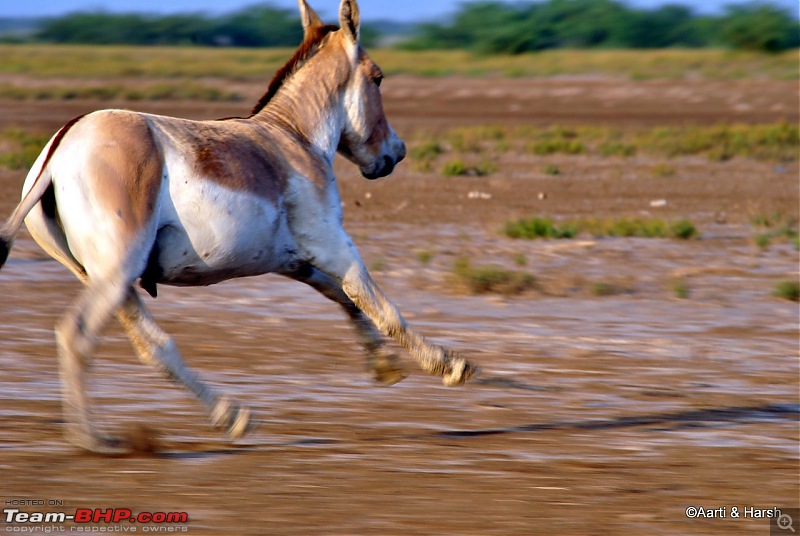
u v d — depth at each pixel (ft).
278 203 61.67
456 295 115.03
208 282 61.72
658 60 634.02
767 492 55.52
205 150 58.85
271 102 67.72
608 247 146.72
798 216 180.45
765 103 411.34
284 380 79.51
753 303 112.98
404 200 195.11
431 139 301.22
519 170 246.06
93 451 58.85
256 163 60.95
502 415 71.36
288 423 67.82
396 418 69.92
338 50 69.31
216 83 520.01
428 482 55.83
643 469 59.41
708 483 56.95
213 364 83.87
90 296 56.18
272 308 105.60
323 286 66.80
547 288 118.83
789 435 67.77
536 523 49.73
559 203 194.80
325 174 64.18
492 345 92.68
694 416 72.23
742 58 638.94
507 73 555.28
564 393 77.82
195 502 51.62
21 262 126.31
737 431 68.49
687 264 135.13
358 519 49.60
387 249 143.02
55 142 57.57
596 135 311.68
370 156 71.61
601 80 497.46
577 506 52.42
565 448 63.62
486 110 398.62
